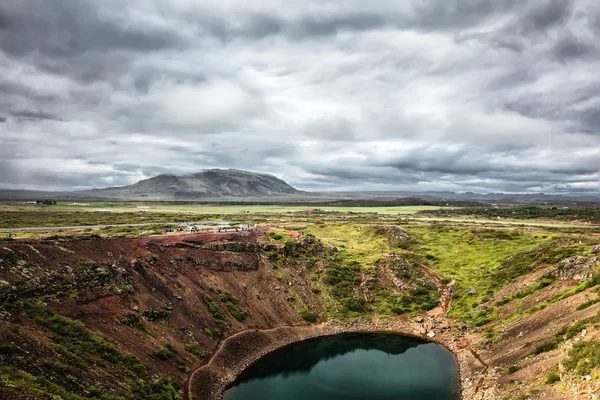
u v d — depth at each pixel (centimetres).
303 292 10088
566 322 6119
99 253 7138
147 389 5072
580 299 6588
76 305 5684
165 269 8106
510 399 4794
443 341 8288
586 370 4206
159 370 5659
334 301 10019
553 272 8531
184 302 7544
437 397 5972
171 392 5366
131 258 7650
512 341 6850
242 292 9138
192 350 6612
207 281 8738
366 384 6569
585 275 7569
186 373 6022
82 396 4156
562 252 9619
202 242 10056
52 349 4534
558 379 4559
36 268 5722
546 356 5478
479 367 6638
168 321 6844
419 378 6662
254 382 6606
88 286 6175
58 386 4025
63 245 6669
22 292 5191
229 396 6034
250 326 8231
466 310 9225
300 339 8525
